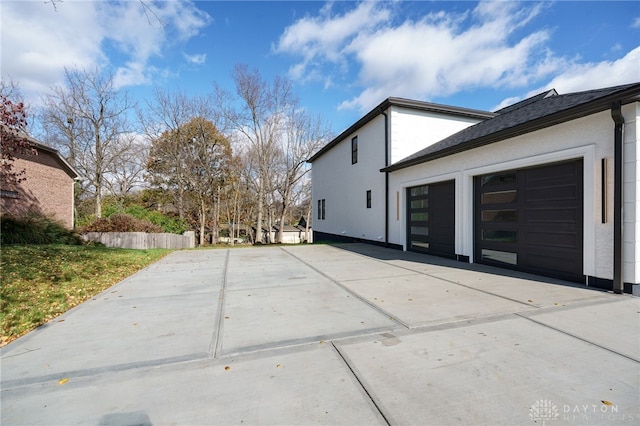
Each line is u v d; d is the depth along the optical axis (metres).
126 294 4.77
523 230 6.15
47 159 12.69
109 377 2.29
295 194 31.55
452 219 8.16
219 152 26.44
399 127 10.82
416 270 6.57
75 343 2.92
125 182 26.77
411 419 1.79
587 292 4.55
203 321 3.52
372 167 12.16
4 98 9.13
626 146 4.39
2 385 2.19
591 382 2.17
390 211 10.97
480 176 7.26
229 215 30.52
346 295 4.59
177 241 13.33
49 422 1.78
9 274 5.34
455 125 11.62
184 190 26.05
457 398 1.99
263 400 1.99
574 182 5.18
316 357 2.60
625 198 4.42
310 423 1.76
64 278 5.50
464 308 3.88
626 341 2.86
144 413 1.86
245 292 4.84
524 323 3.34
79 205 23.91
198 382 2.21
